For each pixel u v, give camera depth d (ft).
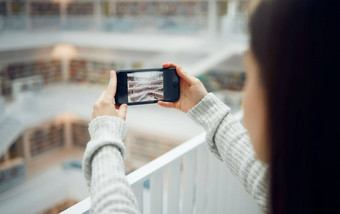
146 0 29.78
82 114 26.27
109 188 1.44
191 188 3.13
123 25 26.81
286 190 1.12
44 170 24.91
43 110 24.86
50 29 28.60
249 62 1.22
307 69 1.04
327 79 1.03
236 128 2.33
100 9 32.07
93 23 28.12
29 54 28.96
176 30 25.03
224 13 24.88
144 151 25.62
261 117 1.21
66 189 20.75
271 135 1.15
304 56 1.04
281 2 1.06
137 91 2.41
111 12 31.68
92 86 30.01
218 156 2.45
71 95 27.45
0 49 23.48
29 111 24.07
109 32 26.73
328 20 1.01
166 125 22.12
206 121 2.42
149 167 2.60
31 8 32.01
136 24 26.58
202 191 3.35
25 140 27.66
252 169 2.10
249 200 3.89
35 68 30.09
